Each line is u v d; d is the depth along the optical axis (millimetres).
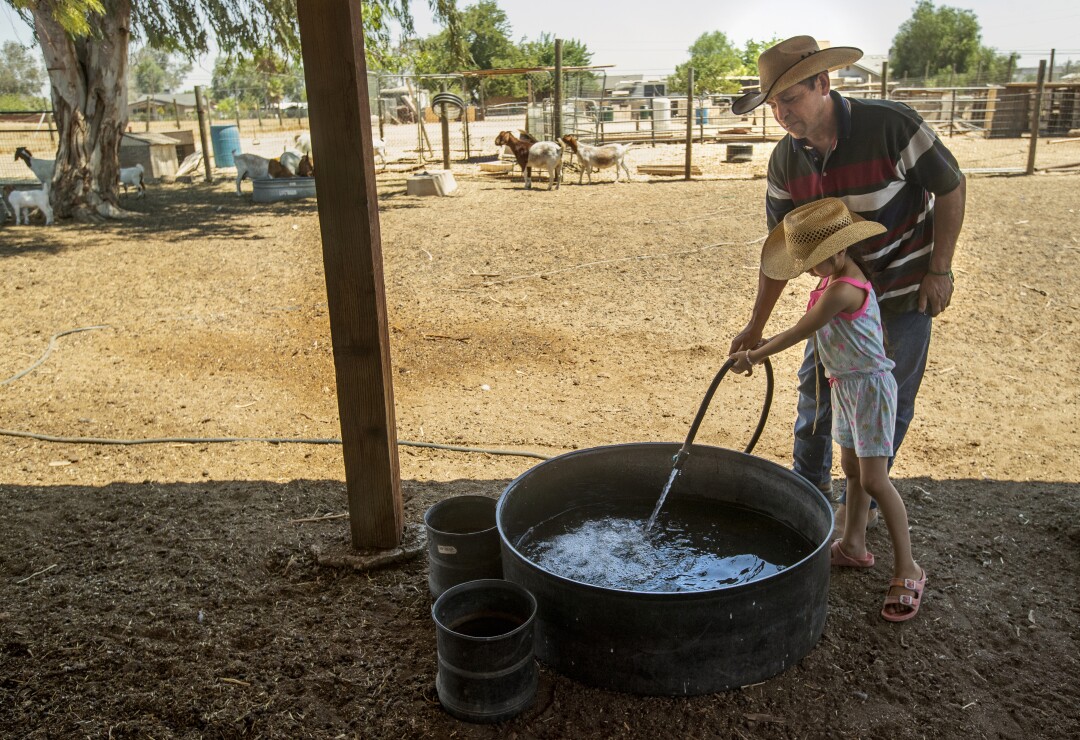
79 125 14711
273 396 6039
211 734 2660
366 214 3207
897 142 3205
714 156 22594
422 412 5648
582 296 8453
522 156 17625
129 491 4488
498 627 2898
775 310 7766
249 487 4496
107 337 7504
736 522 3570
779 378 6121
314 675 2920
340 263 3271
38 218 14992
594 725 2695
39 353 7102
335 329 3359
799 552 3311
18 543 3867
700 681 2764
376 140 22688
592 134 26031
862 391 3127
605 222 12773
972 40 73500
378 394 3432
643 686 2773
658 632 2680
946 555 3652
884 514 3209
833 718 2721
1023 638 3096
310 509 4199
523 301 8336
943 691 2840
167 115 62750
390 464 3537
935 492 4277
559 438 5184
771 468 3420
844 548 3527
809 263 2922
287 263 10570
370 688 2863
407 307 8195
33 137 32250
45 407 5855
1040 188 14312
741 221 12406
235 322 7883
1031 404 5527
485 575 3178
